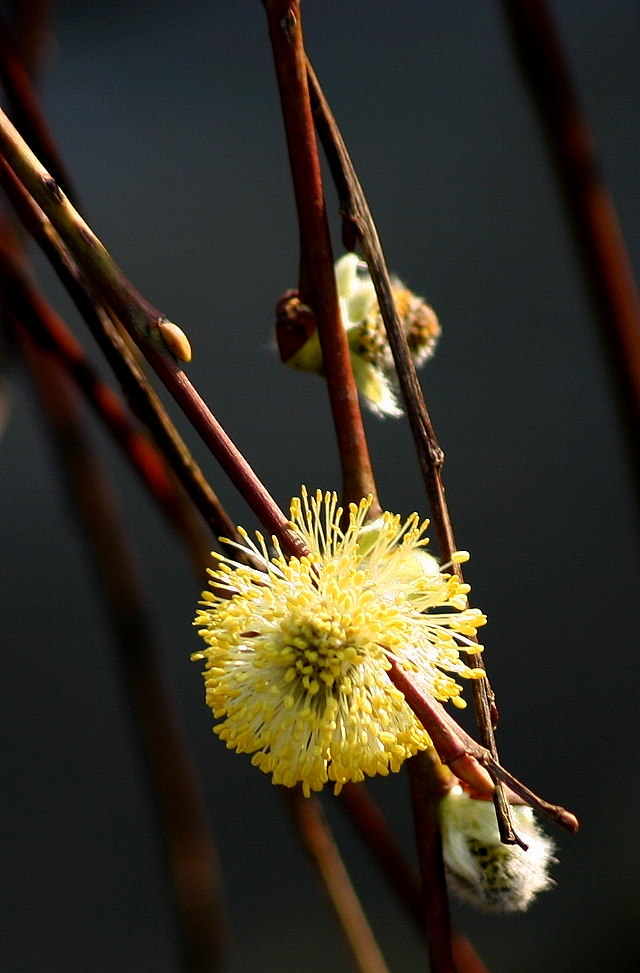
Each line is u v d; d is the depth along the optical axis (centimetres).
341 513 40
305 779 39
